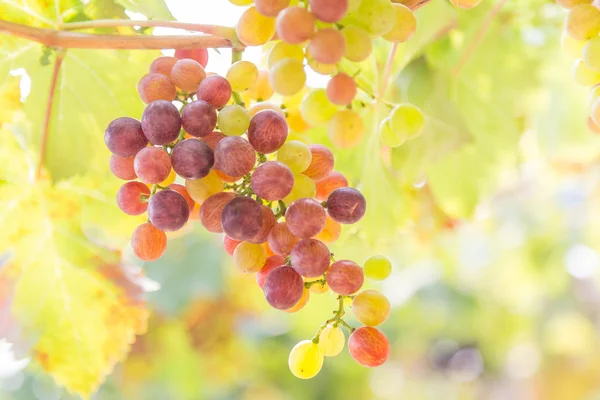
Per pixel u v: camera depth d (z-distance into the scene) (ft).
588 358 7.30
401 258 4.59
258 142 1.78
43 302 2.48
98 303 2.48
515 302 6.50
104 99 2.21
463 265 5.92
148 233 1.84
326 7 1.70
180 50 1.97
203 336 4.59
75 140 2.25
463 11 2.68
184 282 4.35
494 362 7.95
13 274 2.47
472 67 2.77
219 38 1.96
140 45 1.97
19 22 2.10
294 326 4.50
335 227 1.94
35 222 2.44
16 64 2.16
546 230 5.70
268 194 1.73
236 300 4.51
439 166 2.84
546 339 7.34
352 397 6.22
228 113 1.79
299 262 1.74
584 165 4.19
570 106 3.46
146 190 1.88
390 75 2.42
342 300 1.82
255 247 1.83
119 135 1.77
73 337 2.48
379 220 2.60
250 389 5.67
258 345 5.19
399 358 7.72
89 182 2.43
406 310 6.09
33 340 2.46
